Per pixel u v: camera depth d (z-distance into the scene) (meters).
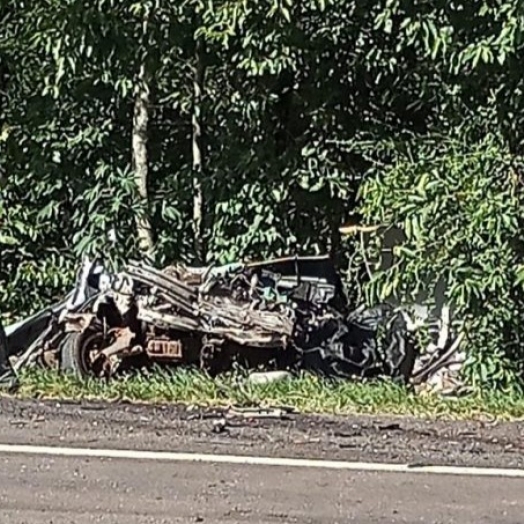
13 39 13.62
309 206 13.45
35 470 6.84
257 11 12.37
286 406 9.03
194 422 8.23
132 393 9.30
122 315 10.96
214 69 13.52
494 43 10.73
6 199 13.88
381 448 7.56
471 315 10.63
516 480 6.82
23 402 8.87
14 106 13.96
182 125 14.14
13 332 11.45
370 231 11.86
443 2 11.27
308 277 12.62
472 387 10.52
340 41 13.05
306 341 11.37
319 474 6.87
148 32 12.90
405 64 12.89
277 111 13.59
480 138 11.19
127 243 13.25
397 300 11.30
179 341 10.98
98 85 13.64
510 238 10.45
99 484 6.56
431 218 10.47
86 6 12.73
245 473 6.86
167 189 13.80
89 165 13.92
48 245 14.01
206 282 11.34
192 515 6.00
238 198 13.44
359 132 13.23
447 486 6.66
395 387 9.74
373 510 6.16
